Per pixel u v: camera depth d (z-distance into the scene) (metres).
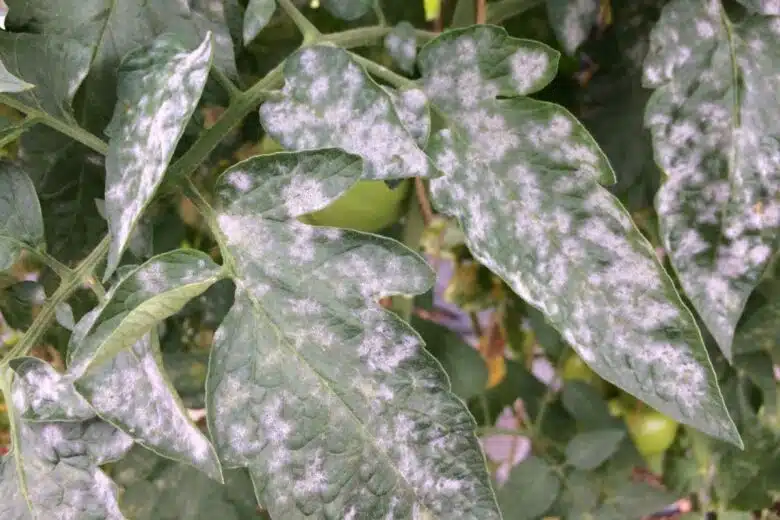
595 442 0.43
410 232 0.41
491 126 0.35
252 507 0.40
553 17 0.40
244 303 0.33
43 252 0.35
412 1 0.42
